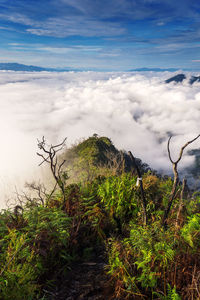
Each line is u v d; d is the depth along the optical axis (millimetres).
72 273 3271
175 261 2715
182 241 2895
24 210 4070
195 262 2660
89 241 3982
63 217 3900
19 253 2836
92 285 2982
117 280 2852
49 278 3111
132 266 2975
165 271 2787
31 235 3291
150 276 2594
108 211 4457
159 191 5184
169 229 3215
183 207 3932
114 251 3262
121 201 4492
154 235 3096
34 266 2793
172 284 2623
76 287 2986
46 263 3180
